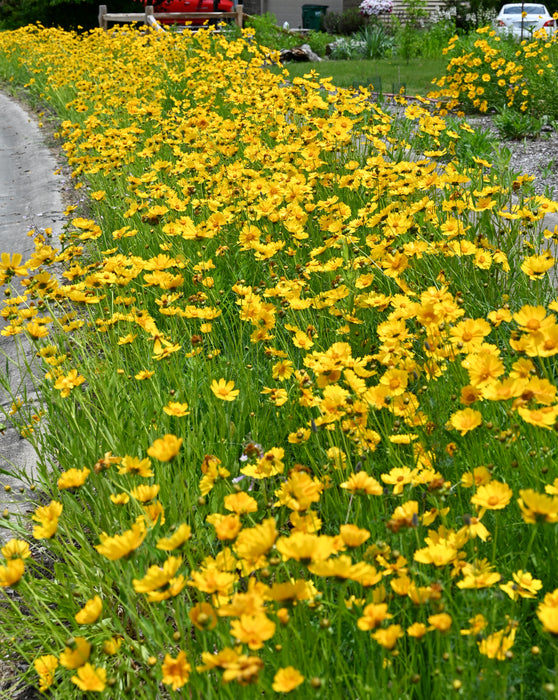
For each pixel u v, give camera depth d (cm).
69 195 786
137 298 416
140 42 1341
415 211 388
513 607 169
